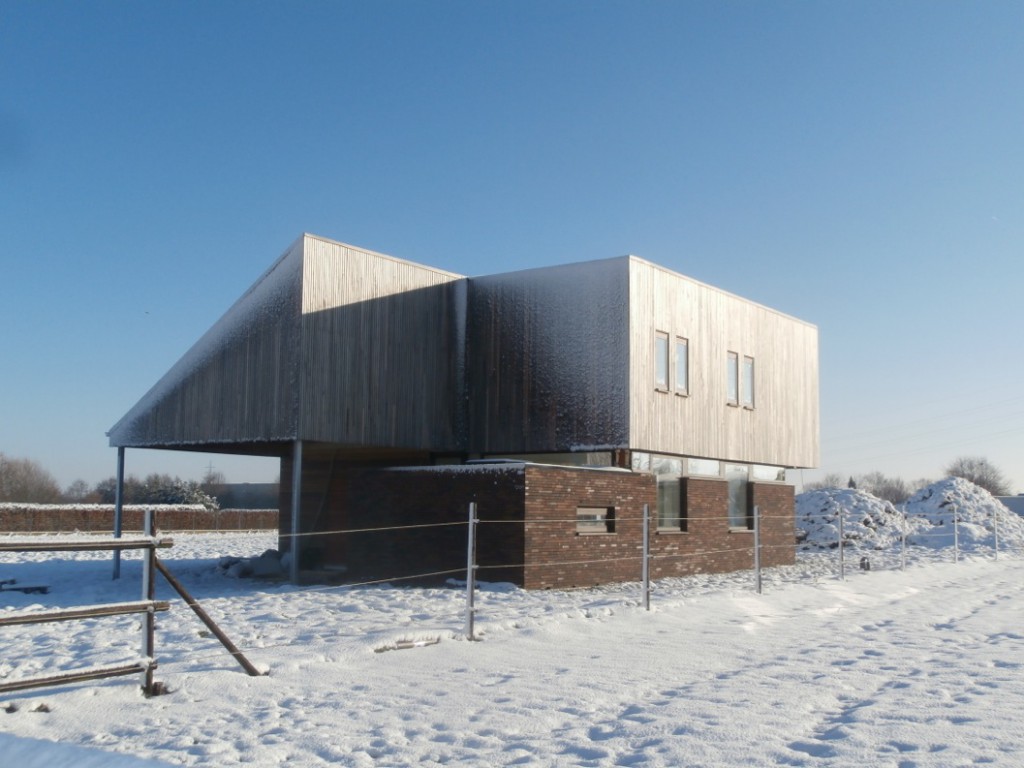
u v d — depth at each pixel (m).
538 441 22.64
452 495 19.58
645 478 22.16
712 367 25.14
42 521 46.44
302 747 7.54
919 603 19.34
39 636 13.27
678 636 13.50
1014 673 10.70
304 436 19.73
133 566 24.92
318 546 24.58
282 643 12.13
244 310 21.17
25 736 7.61
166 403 22.41
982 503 46.81
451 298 23.77
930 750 7.23
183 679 9.45
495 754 7.38
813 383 30.70
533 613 14.81
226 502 84.81
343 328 20.78
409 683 9.91
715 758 7.15
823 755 7.18
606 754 7.33
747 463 27.16
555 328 22.70
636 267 22.06
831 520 40.59
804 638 13.72
